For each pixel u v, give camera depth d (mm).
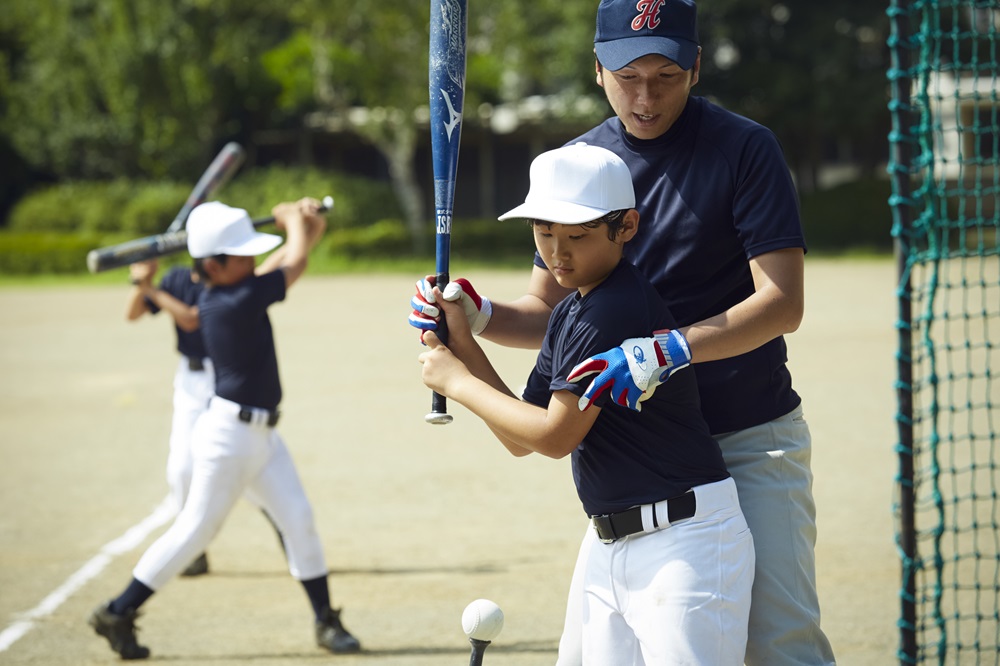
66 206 36781
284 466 5984
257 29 37844
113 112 36688
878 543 7500
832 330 18031
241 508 9172
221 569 7535
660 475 3400
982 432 10391
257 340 5852
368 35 33406
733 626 3395
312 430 11836
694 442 3430
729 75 35781
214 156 42125
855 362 14969
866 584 6719
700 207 3688
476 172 44250
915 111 4832
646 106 3621
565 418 3270
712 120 3723
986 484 8703
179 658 5887
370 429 11812
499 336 3975
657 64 3549
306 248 6211
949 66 4895
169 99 36000
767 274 3533
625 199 3342
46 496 9484
